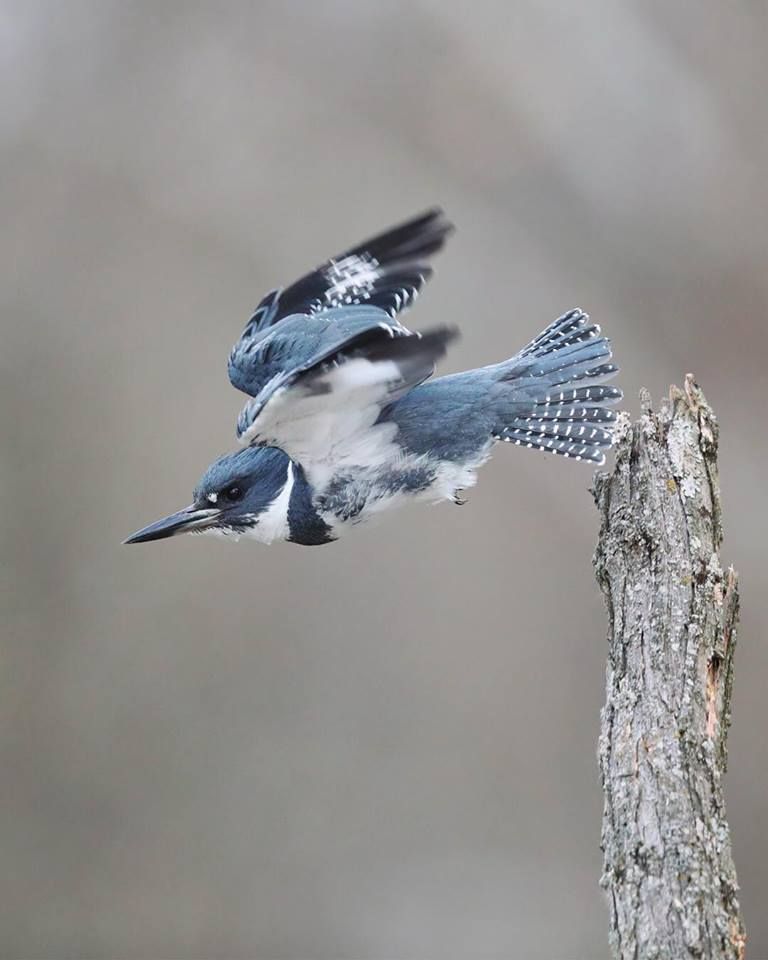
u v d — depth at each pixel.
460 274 14.21
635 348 13.95
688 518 5.93
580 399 7.71
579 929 12.91
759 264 13.90
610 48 14.41
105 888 13.50
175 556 14.13
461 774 13.48
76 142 15.66
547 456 13.55
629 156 14.27
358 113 15.19
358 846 13.46
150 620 14.01
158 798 13.68
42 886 13.48
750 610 12.68
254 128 15.46
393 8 15.11
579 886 13.07
